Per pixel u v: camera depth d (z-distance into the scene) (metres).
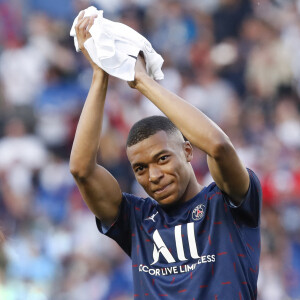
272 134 39.91
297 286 32.59
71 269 32.69
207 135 11.51
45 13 46.44
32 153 38.44
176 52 45.44
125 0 47.47
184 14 47.16
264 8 47.38
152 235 12.33
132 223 12.77
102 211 12.78
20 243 32.59
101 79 12.38
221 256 11.80
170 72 43.72
